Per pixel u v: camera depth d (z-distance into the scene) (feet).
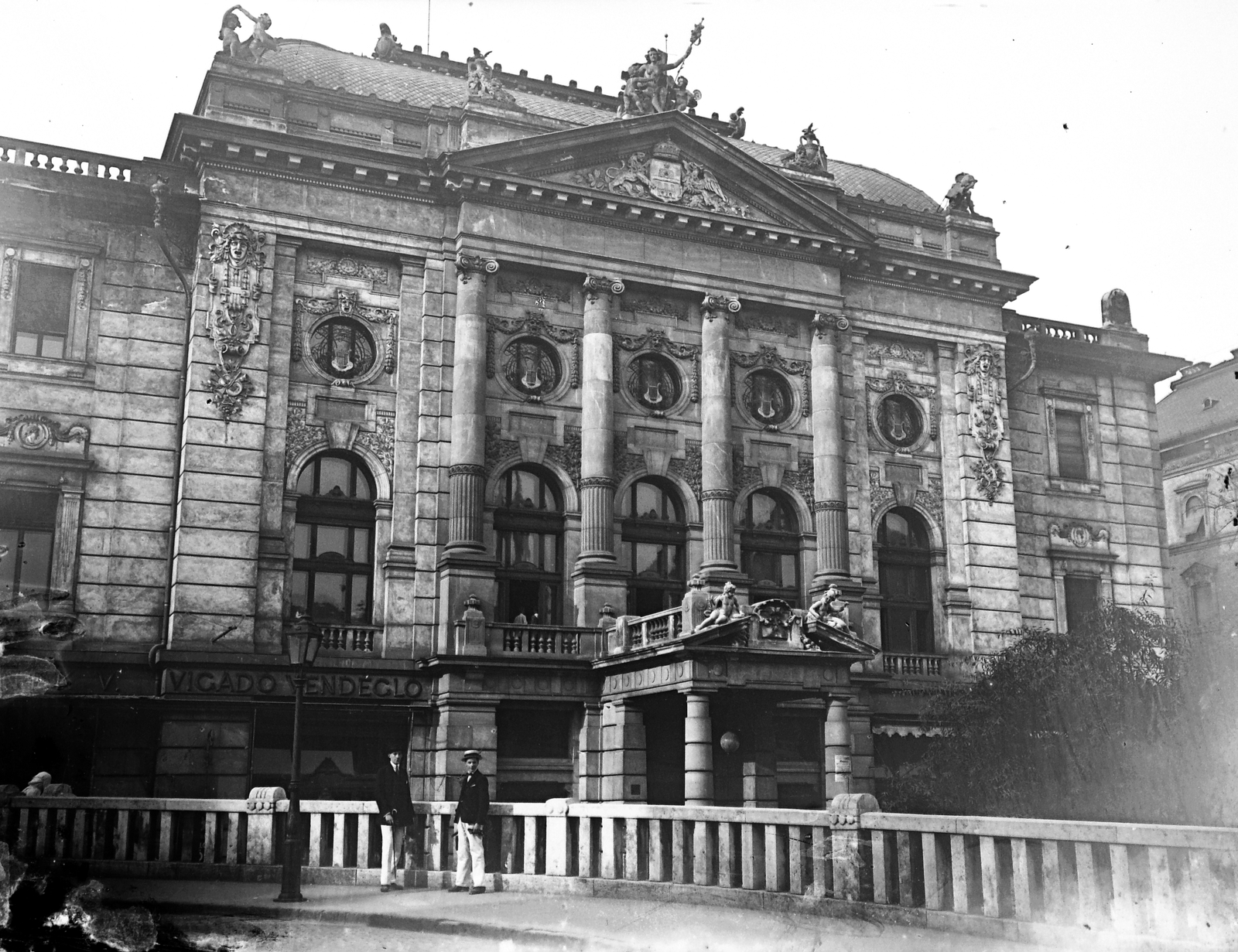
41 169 123.44
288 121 131.95
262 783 118.52
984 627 152.46
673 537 140.97
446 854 79.56
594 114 164.45
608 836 71.56
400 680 123.75
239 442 122.42
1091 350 172.55
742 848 64.54
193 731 115.34
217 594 118.62
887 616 150.51
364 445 128.57
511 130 139.03
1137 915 47.19
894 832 57.67
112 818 83.41
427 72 157.28
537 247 137.28
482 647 123.75
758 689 116.98
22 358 120.57
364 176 131.13
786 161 157.38
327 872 78.89
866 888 58.49
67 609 117.29
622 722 124.57
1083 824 49.14
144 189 126.00
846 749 120.78
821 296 150.51
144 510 121.60
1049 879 50.37
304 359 127.95
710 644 114.62
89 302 123.75
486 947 56.18
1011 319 170.81
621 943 53.31
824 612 122.52
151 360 124.57
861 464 150.82
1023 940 50.19
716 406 142.10
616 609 131.85
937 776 120.67
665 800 130.31
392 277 133.39
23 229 122.83
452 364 132.77
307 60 147.33
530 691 126.11
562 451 136.46
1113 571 169.07
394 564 126.00
